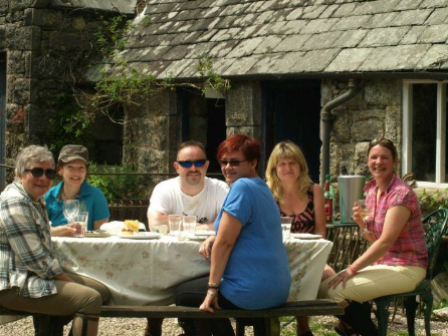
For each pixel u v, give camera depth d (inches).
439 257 309.4
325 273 248.1
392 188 245.8
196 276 224.1
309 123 464.8
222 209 213.8
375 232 249.0
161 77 458.3
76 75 518.0
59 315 214.5
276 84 426.9
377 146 247.8
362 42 382.3
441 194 351.6
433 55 348.2
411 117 368.8
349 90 378.0
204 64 429.4
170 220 236.7
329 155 392.2
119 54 509.0
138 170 498.3
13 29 526.6
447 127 361.4
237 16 472.1
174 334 278.2
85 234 236.1
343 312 218.5
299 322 248.4
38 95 515.2
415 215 244.2
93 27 527.8
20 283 209.3
